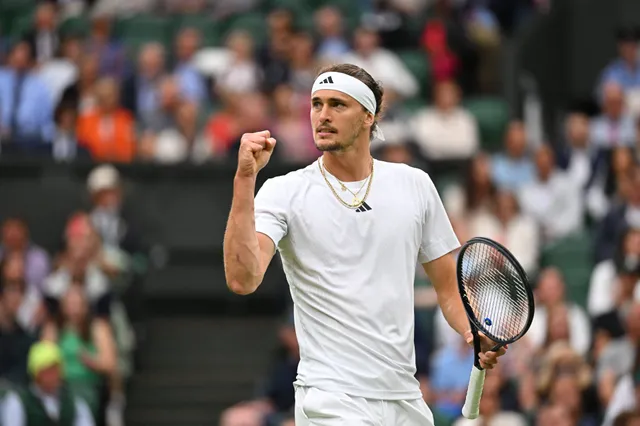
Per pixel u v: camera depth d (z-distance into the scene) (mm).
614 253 42062
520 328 19312
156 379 44938
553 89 56344
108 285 43469
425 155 49500
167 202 49219
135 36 58625
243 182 18891
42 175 48844
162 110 50969
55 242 48219
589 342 40438
